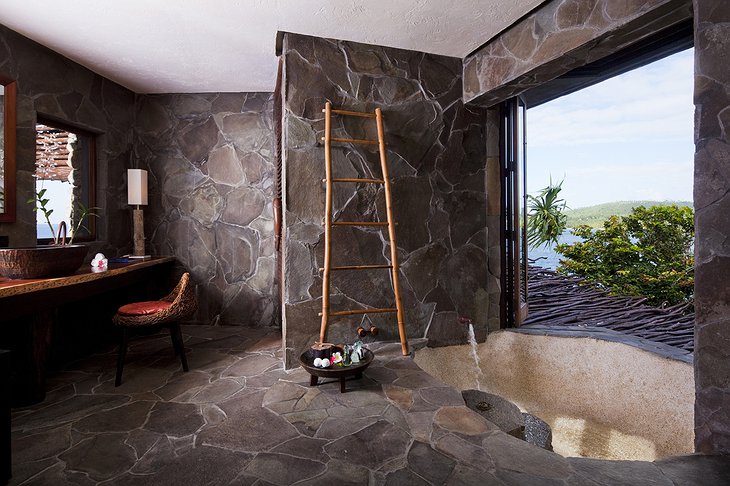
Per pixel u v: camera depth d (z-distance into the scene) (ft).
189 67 10.49
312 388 7.34
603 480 4.68
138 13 7.74
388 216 8.96
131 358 9.39
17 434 5.78
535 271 16.85
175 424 6.04
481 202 10.47
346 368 7.04
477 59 9.55
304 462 4.97
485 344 10.75
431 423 5.98
